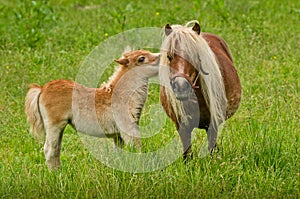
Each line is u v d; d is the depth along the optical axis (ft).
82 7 129.08
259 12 112.06
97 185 46.88
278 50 89.10
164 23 103.09
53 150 53.01
